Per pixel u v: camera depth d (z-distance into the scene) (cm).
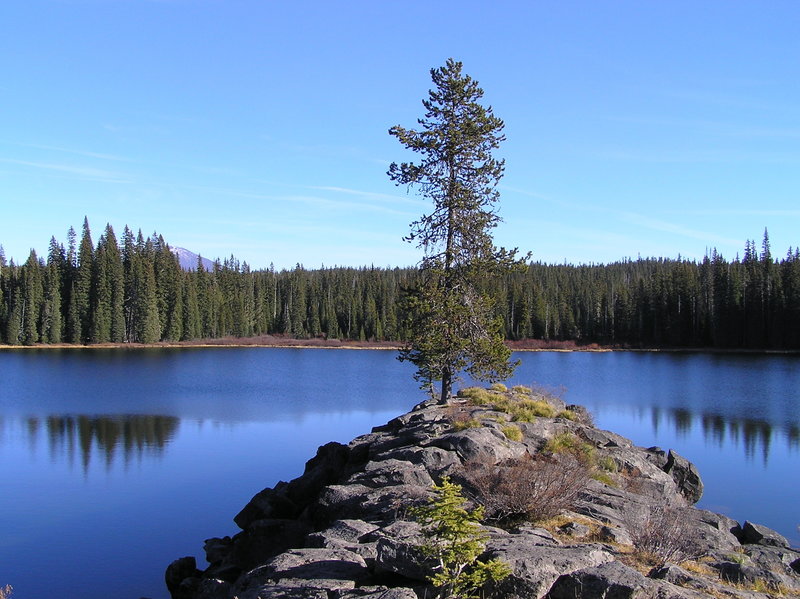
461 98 2611
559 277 15738
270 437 3675
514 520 1245
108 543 2022
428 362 2627
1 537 2072
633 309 11900
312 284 14525
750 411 4422
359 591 840
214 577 1536
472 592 826
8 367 7575
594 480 1678
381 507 1327
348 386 6172
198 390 5794
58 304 10606
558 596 799
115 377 6750
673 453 2252
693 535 1252
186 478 2778
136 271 11162
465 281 2653
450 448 1733
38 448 3359
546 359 9056
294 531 1539
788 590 1016
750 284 10462
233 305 13062
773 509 2200
